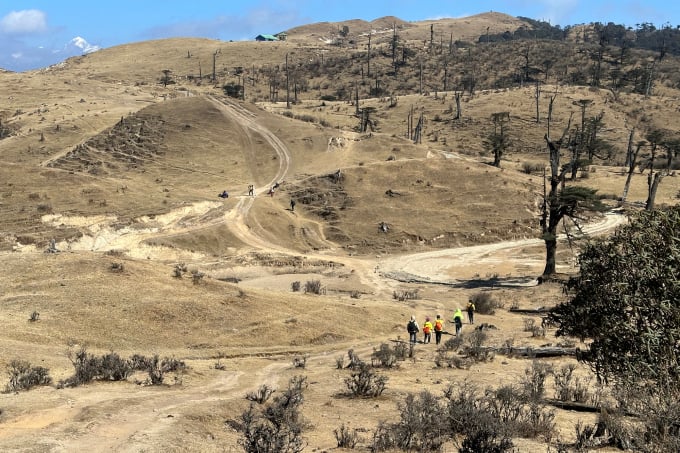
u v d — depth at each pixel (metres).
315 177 94.62
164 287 29.97
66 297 27.06
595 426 12.60
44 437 10.09
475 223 80.88
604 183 101.88
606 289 11.45
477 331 30.05
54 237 58.31
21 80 186.75
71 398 13.66
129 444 10.03
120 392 14.99
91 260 31.58
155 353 23.39
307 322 29.75
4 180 74.50
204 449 10.35
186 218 74.31
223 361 22.98
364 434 12.41
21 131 132.88
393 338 30.72
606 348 11.46
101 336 24.25
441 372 21.17
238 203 83.25
